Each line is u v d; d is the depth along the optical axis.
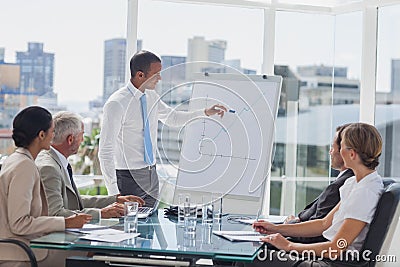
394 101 5.57
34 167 3.81
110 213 4.18
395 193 3.74
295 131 6.17
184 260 3.25
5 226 3.77
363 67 5.80
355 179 3.91
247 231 3.90
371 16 5.75
